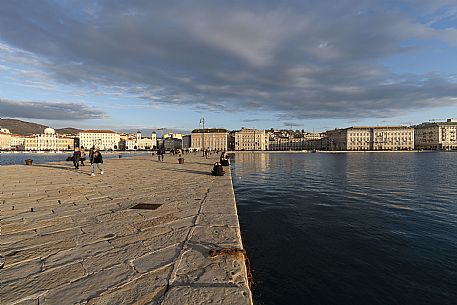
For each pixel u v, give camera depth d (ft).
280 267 21.24
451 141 429.79
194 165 76.02
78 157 62.64
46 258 11.26
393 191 55.01
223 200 23.54
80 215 18.33
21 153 403.13
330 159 203.21
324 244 25.81
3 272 10.01
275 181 70.33
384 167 120.78
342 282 19.06
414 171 99.96
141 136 558.56
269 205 41.83
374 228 30.48
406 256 23.08
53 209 20.17
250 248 24.89
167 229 15.08
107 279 9.46
